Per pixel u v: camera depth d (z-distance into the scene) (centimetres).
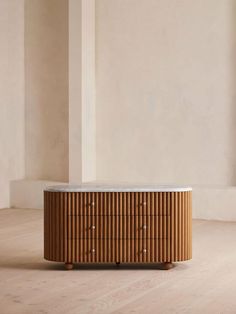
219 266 649
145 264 658
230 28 1002
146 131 1064
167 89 1046
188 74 1031
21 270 627
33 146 1152
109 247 617
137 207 616
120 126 1083
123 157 1084
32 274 609
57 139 1133
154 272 619
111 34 1081
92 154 1100
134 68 1068
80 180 1080
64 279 588
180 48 1034
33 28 1140
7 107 1119
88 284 569
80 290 547
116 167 1090
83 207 616
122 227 616
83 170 1081
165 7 1041
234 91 1004
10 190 1127
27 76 1149
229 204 959
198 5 1020
